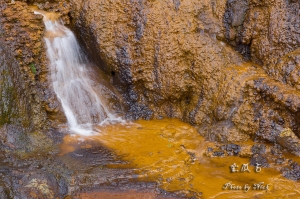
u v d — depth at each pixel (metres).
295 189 5.67
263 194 5.54
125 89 7.90
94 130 7.27
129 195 5.39
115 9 7.66
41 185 5.24
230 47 7.88
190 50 7.56
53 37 7.58
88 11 7.72
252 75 7.20
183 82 7.63
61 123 7.28
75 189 5.46
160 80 7.61
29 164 5.78
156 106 7.81
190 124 7.50
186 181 5.81
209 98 7.36
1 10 7.02
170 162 6.23
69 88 7.57
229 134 6.82
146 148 6.64
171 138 7.01
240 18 7.66
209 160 6.43
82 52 8.09
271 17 7.37
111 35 7.69
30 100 6.95
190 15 7.67
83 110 7.52
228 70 7.39
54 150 6.43
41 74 7.31
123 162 6.16
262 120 6.70
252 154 6.48
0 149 6.06
